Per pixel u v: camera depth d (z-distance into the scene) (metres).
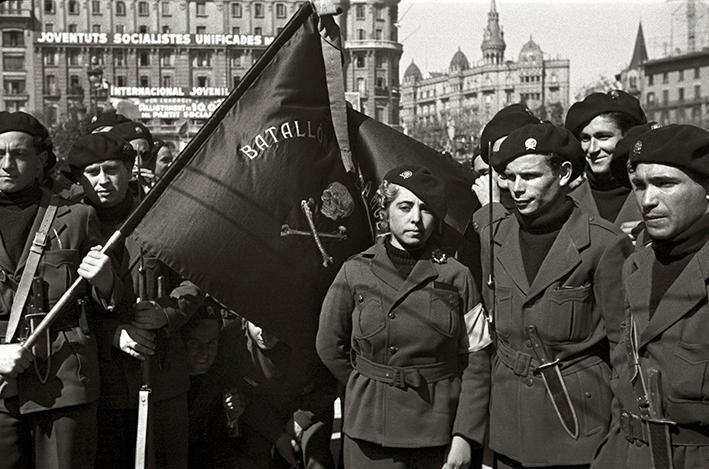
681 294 3.25
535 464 3.79
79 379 4.06
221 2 99.06
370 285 3.99
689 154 3.24
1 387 4.00
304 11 4.50
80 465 4.10
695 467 3.19
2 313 4.09
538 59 76.88
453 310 3.93
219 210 4.24
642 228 4.36
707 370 3.15
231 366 5.01
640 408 3.32
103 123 6.25
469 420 3.86
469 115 76.06
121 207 4.63
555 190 3.87
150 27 98.44
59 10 95.75
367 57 82.62
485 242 4.18
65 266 4.12
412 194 3.90
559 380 3.77
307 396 4.91
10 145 4.08
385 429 3.88
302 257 4.38
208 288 4.19
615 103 4.84
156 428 4.48
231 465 5.06
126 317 4.37
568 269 3.78
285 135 4.40
